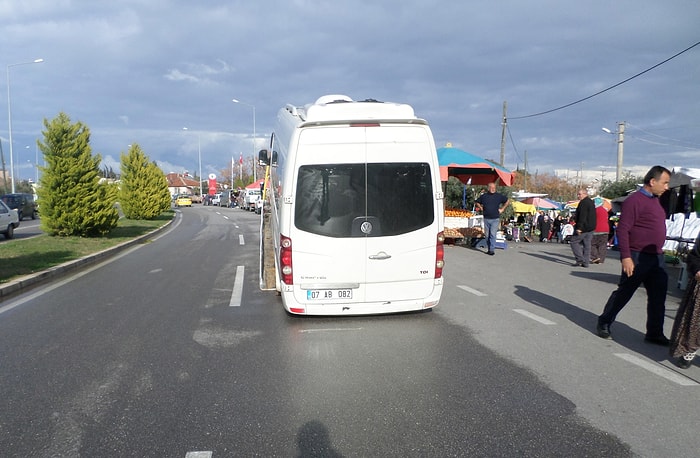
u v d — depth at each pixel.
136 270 11.57
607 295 8.49
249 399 4.31
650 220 5.62
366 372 4.93
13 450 3.51
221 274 10.89
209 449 3.49
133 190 30.75
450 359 5.29
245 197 52.81
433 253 6.59
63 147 17.72
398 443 3.55
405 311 6.67
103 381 4.75
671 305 8.18
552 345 5.75
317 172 6.36
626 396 4.33
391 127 6.45
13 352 5.61
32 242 15.95
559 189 74.81
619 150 32.47
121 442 3.60
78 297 8.54
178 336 6.19
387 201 6.45
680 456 3.38
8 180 63.06
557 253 14.88
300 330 6.40
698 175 10.48
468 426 3.80
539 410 4.07
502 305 7.72
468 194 27.34
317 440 3.60
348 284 6.43
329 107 6.50
